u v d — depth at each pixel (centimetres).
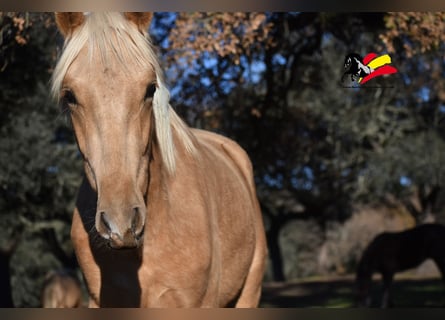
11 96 889
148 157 253
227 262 327
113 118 232
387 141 1427
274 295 1617
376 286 1706
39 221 1334
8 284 1227
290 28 684
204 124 800
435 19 544
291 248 2484
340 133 1369
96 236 272
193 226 284
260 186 1530
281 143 1067
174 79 654
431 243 1298
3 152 1082
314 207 1819
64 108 268
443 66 925
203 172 312
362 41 677
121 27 245
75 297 991
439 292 1481
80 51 242
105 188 227
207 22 555
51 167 1199
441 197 2003
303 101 1300
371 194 1731
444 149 1510
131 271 277
